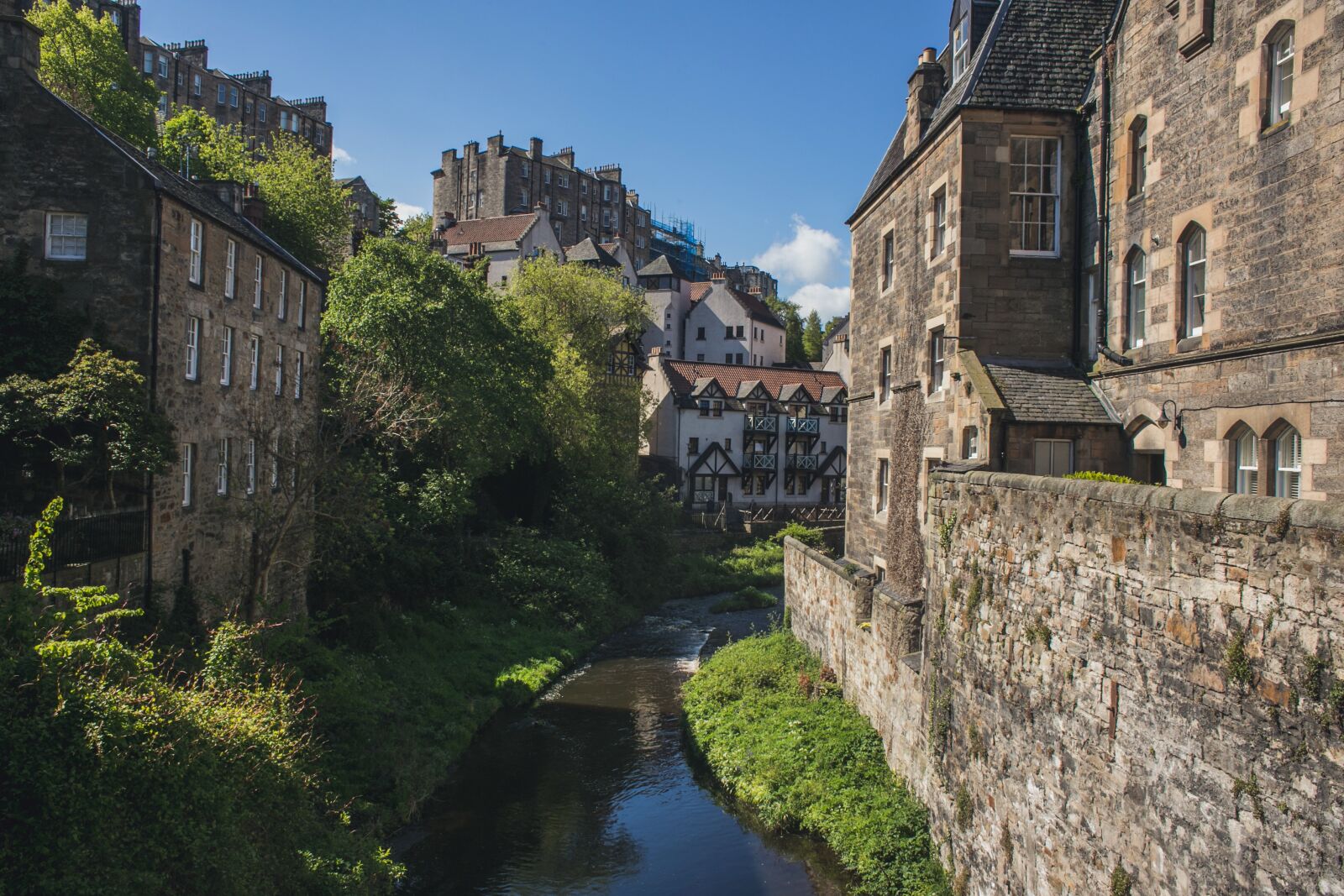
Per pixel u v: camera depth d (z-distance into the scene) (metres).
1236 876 7.58
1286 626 7.11
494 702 25.86
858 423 25.50
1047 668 10.82
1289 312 11.44
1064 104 17.28
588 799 19.81
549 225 78.38
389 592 30.84
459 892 15.85
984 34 19.22
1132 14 15.27
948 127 18.09
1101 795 9.62
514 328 41.28
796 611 28.67
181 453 20.47
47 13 39.09
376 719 20.30
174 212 19.95
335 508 24.77
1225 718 7.76
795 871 16.12
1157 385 14.34
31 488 18.31
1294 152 11.34
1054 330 17.48
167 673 15.66
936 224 19.28
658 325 86.56
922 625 16.80
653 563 46.41
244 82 85.81
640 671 30.95
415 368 33.00
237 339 23.38
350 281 33.91
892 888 14.32
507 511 44.62
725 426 67.25
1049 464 15.46
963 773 13.40
